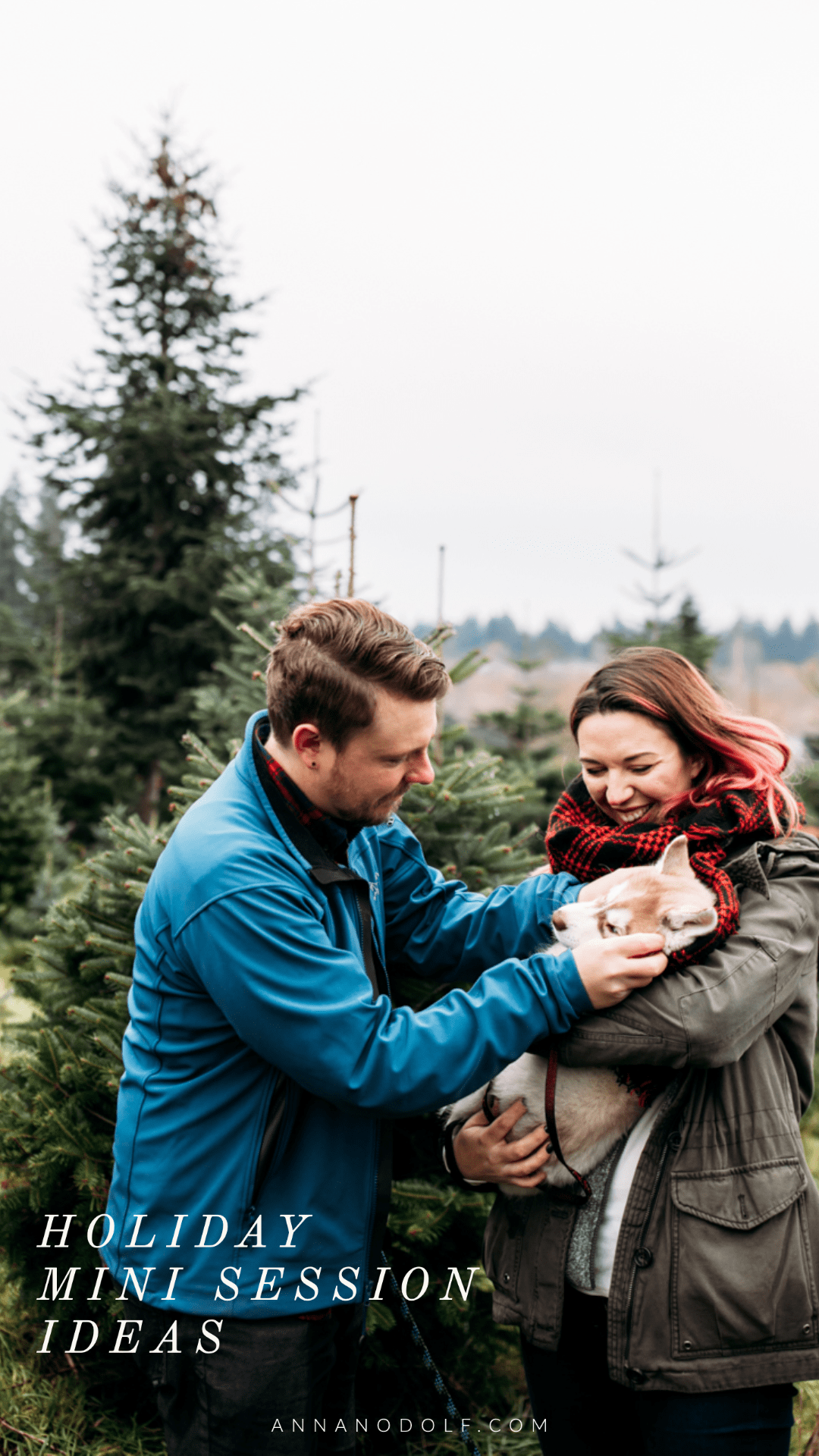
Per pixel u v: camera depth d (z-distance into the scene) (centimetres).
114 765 1242
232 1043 151
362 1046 140
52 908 295
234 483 1321
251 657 465
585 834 174
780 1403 146
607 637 970
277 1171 151
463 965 188
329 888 159
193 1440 153
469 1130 167
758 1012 146
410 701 147
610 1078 159
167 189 1326
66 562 1341
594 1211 158
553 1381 166
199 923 145
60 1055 249
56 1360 254
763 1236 144
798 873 157
